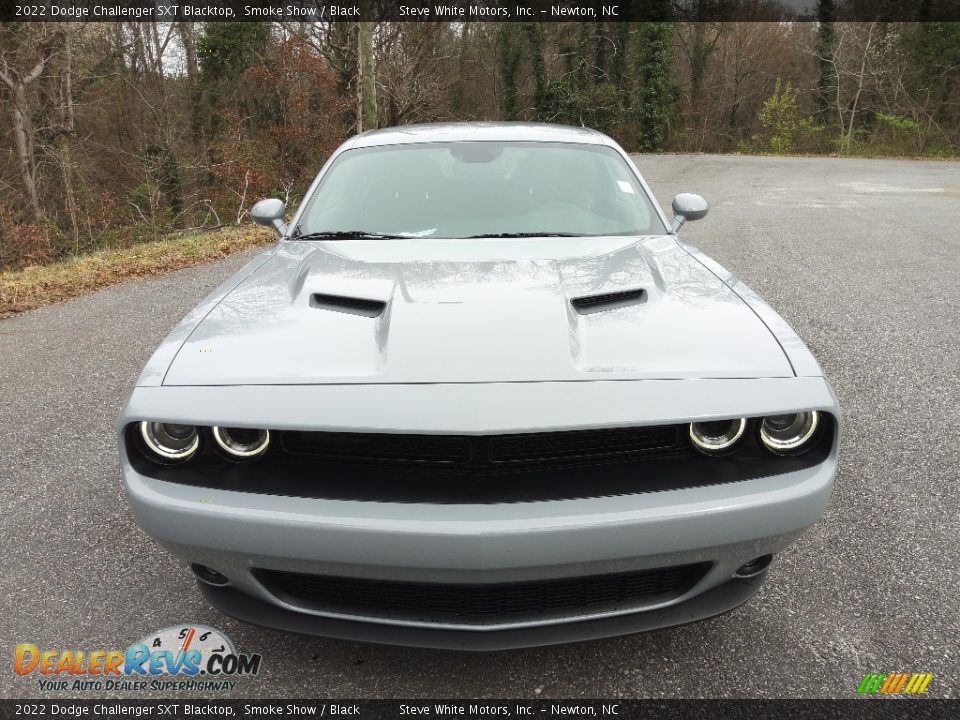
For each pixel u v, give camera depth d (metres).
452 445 1.69
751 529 1.70
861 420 3.57
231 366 1.84
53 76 22.62
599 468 1.73
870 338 4.84
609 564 1.68
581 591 1.80
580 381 1.71
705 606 1.87
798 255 7.81
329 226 2.95
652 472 1.73
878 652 2.05
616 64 38.66
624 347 1.85
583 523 1.62
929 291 6.10
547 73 39.53
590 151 3.34
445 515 1.63
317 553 1.66
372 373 1.76
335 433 1.72
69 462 3.38
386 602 1.82
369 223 2.93
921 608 2.23
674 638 2.13
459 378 1.72
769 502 1.69
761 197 14.43
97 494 3.07
